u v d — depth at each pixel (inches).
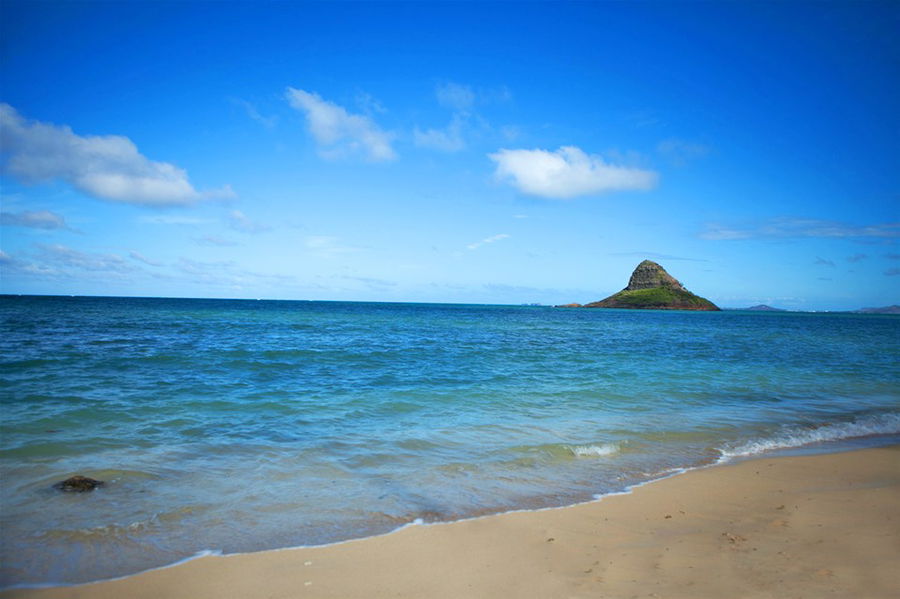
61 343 1072.8
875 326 3887.8
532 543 245.9
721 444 450.6
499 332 2030.0
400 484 326.3
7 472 323.0
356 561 225.3
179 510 276.8
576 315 5452.8
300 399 572.4
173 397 560.4
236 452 379.9
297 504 289.6
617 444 432.5
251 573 213.2
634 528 266.2
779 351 1414.9
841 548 238.8
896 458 419.2
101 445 384.2
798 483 348.2
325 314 3521.2
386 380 721.6
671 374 866.8
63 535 243.6
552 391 667.4
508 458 386.0
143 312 3041.3
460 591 198.8
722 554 232.1
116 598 192.7
